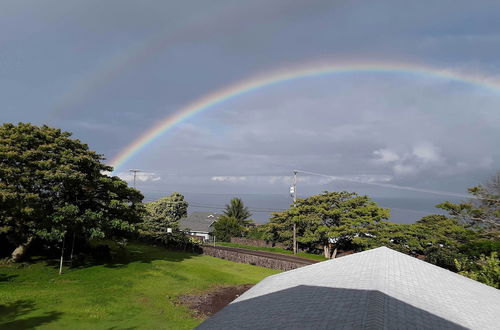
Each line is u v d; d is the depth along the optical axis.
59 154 22.23
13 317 14.42
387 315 6.43
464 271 20.11
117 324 14.69
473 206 31.92
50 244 26.70
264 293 11.02
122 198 26.80
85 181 22.55
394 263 11.51
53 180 20.95
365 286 8.72
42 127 23.42
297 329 6.55
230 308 9.95
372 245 33.88
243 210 76.31
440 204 33.53
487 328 6.99
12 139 21.02
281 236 45.22
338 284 9.68
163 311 16.92
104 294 18.70
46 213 21.16
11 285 18.66
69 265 24.42
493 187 31.64
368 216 35.88
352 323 6.14
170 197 55.69
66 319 14.68
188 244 41.78
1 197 19.12
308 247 44.09
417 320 6.54
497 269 17.20
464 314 7.63
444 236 32.91
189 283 23.16
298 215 41.41
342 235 36.59
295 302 8.77
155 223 43.75
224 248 46.12
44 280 20.30
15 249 24.61
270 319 7.68
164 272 25.50
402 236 34.41
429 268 12.02
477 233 30.03
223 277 26.23
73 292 18.55
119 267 25.59
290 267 31.53
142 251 36.25
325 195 40.25
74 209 21.31
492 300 9.56
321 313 7.25
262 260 34.03
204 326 8.45
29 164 20.81
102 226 23.61
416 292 8.62
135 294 19.28
